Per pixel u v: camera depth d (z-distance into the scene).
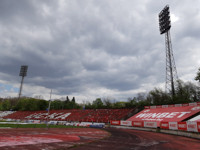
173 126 26.95
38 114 83.25
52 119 70.75
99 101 108.50
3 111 106.81
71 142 14.95
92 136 21.20
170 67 56.25
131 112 53.84
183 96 56.31
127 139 18.80
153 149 12.11
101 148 12.03
